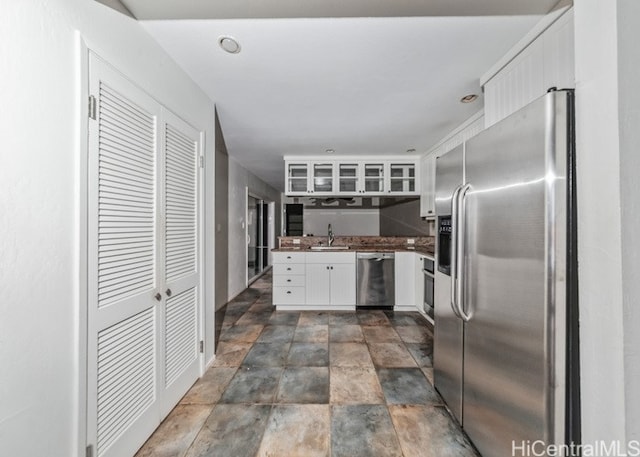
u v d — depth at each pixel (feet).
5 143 2.60
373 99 7.07
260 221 19.30
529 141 3.18
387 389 6.12
